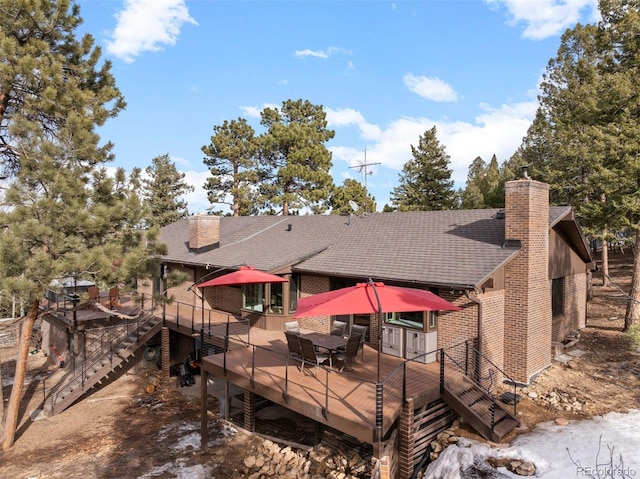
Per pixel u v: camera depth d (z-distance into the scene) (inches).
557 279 685.3
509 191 555.2
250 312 760.3
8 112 591.8
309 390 421.1
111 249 498.9
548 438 410.0
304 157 1713.8
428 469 387.2
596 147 780.6
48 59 535.5
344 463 440.5
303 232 909.2
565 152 1082.7
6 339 1098.7
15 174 621.0
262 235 991.6
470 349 498.9
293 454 472.1
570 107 1139.3
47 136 582.6
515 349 551.5
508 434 423.2
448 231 669.3
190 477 441.1
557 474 346.3
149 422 590.2
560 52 1197.7
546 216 579.2
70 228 494.3
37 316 568.7
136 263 515.5
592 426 434.3
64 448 523.2
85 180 544.1
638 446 388.5
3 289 413.4
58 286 461.7
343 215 948.0
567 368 600.1
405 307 382.3
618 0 775.7
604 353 662.5
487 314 519.8
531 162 1342.3
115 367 730.8
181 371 732.7
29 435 566.3
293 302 729.0
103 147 571.2
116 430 568.4
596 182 820.0
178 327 747.4
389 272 575.2
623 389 529.7
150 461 478.3
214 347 729.0
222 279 639.8
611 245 1533.0
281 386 431.8
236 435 535.5
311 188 1775.3
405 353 544.7
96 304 599.5
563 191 1159.0
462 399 430.9
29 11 534.9
